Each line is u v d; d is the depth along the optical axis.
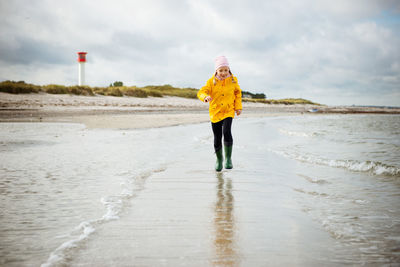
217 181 3.44
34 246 1.74
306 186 3.27
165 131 9.27
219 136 3.96
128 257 1.62
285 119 18.98
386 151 5.84
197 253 1.68
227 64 3.88
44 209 2.41
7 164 4.21
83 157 4.84
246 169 4.13
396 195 2.93
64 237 1.87
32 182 3.26
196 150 5.73
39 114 14.52
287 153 5.49
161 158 4.86
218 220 2.21
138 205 2.54
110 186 3.14
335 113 33.31
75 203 2.57
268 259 1.62
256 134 9.12
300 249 1.75
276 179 3.57
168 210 2.42
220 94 3.93
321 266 1.55
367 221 2.23
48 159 4.62
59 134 7.99
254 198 2.79
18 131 8.47
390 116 27.20
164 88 62.81
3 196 2.75
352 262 1.60
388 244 1.83
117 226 2.06
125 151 5.50
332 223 2.18
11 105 17.80
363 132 10.51
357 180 3.56
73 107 19.41
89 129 9.43
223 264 1.55
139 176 3.63
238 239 1.88
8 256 1.61
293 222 2.19
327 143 7.07
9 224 2.08
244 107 40.03
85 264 1.53
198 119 14.58
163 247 1.75
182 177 3.62
